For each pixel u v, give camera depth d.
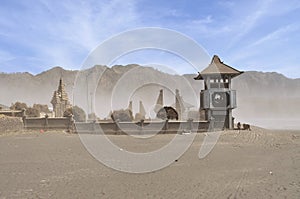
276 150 20.06
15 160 15.62
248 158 16.28
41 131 36.47
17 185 9.84
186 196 8.44
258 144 24.36
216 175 11.48
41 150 20.11
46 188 9.41
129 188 9.45
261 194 8.50
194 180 10.59
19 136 31.66
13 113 41.09
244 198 8.13
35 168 13.15
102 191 9.05
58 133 34.56
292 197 8.12
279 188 9.16
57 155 17.62
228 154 18.11
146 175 11.66
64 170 12.72
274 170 12.38
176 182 10.29
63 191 9.05
